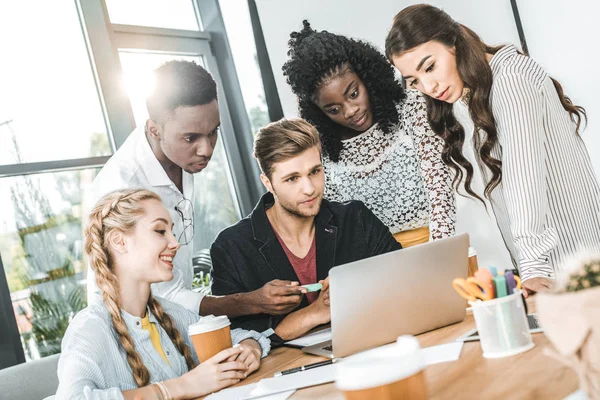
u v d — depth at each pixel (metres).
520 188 1.51
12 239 2.92
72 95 3.23
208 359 1.31
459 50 1.60
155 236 1.47
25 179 3.01
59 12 3.25
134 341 1.44
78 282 3.09
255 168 3.83
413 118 2.11
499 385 0.86
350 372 0.66
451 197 2.04
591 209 1.61
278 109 3.56
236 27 3.79
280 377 1.22
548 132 1.57
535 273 1.45
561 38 3.03
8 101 3.04
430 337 1.29
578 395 0.67
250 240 1.91
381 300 1.27
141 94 3.48
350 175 2.23
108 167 2.27
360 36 3.27
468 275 1.45
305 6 3.28
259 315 1.76
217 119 2.28
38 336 2.90
